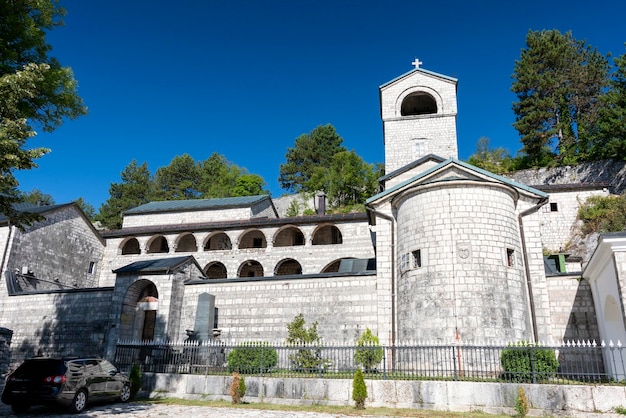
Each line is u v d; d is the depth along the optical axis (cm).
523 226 1927
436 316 1647
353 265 2491
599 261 1528
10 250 2766
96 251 3528
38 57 1623
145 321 2355
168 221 4084
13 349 2548
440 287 1678
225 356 1720
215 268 3684
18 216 1414
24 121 1228
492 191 1800
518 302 1689
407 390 1295
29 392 1205
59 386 1214
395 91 3159
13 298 2664
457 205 1761
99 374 1369
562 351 1773
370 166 5847
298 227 3384
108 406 1378
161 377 1597
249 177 6575
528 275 1853
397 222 1980
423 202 1828
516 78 4928
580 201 3609
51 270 3047
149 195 6719
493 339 1578
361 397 1290
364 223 3284
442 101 3072
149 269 2256
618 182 3897
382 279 1967
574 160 4259
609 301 1540
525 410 1149
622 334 1528
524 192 1939
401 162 3014
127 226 4162
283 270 3569
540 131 4656
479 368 1536
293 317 2073
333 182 5647
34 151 1249
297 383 1403
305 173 6756
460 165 1933
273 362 1614
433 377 1374
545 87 4703
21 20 1521
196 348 1741
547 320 1775
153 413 1251
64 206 3222
